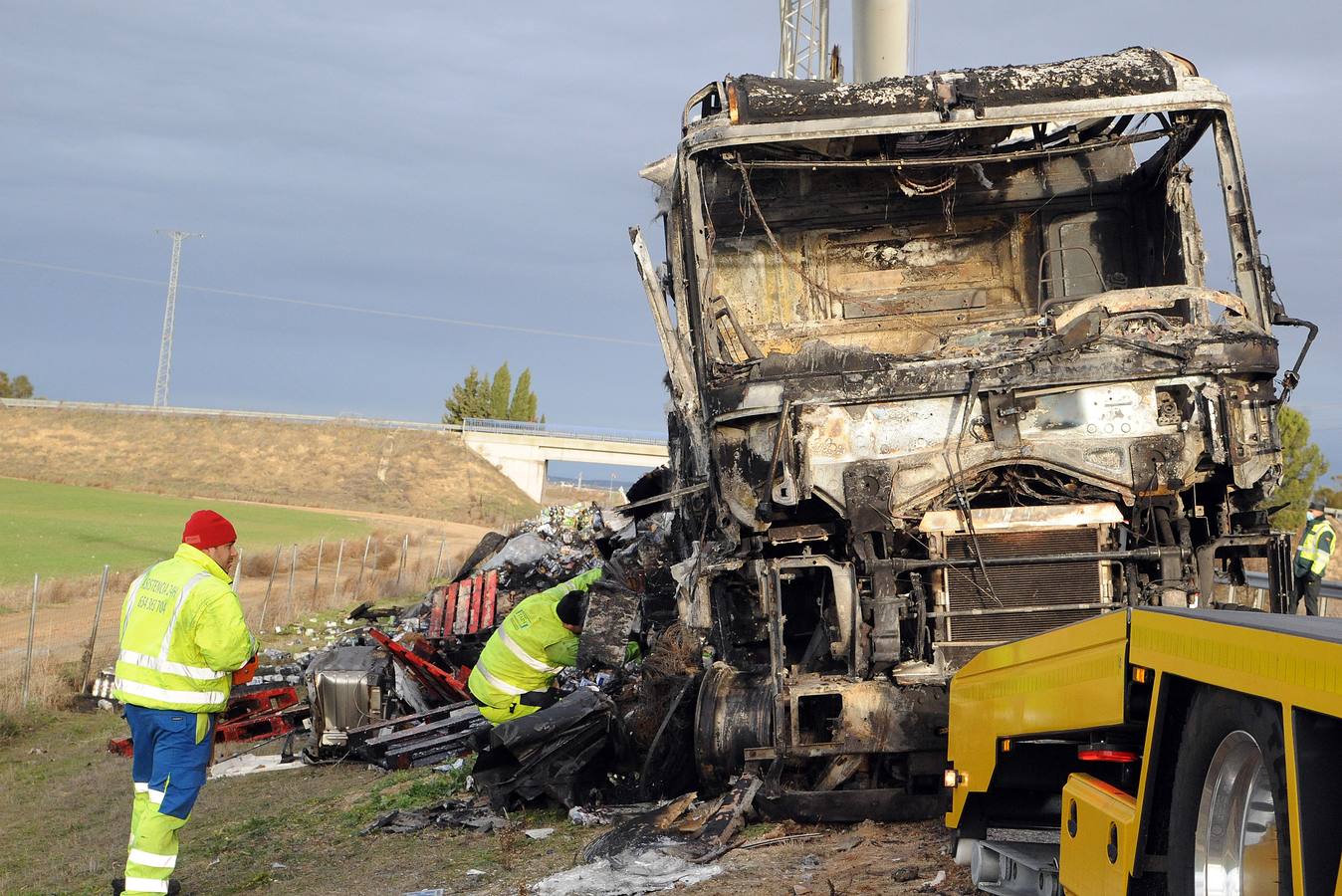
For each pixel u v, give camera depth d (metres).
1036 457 6.66
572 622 9.59
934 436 6.73
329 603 28.53
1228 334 6.66
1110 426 6.65
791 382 6.80
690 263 7.58
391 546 49.34
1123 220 8.59
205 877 7.49
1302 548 12.84
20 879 8.26
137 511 66.19
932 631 6.71
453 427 105.06
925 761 6.34
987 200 8.56
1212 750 3.24
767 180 8.41
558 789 7.77
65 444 99.00
